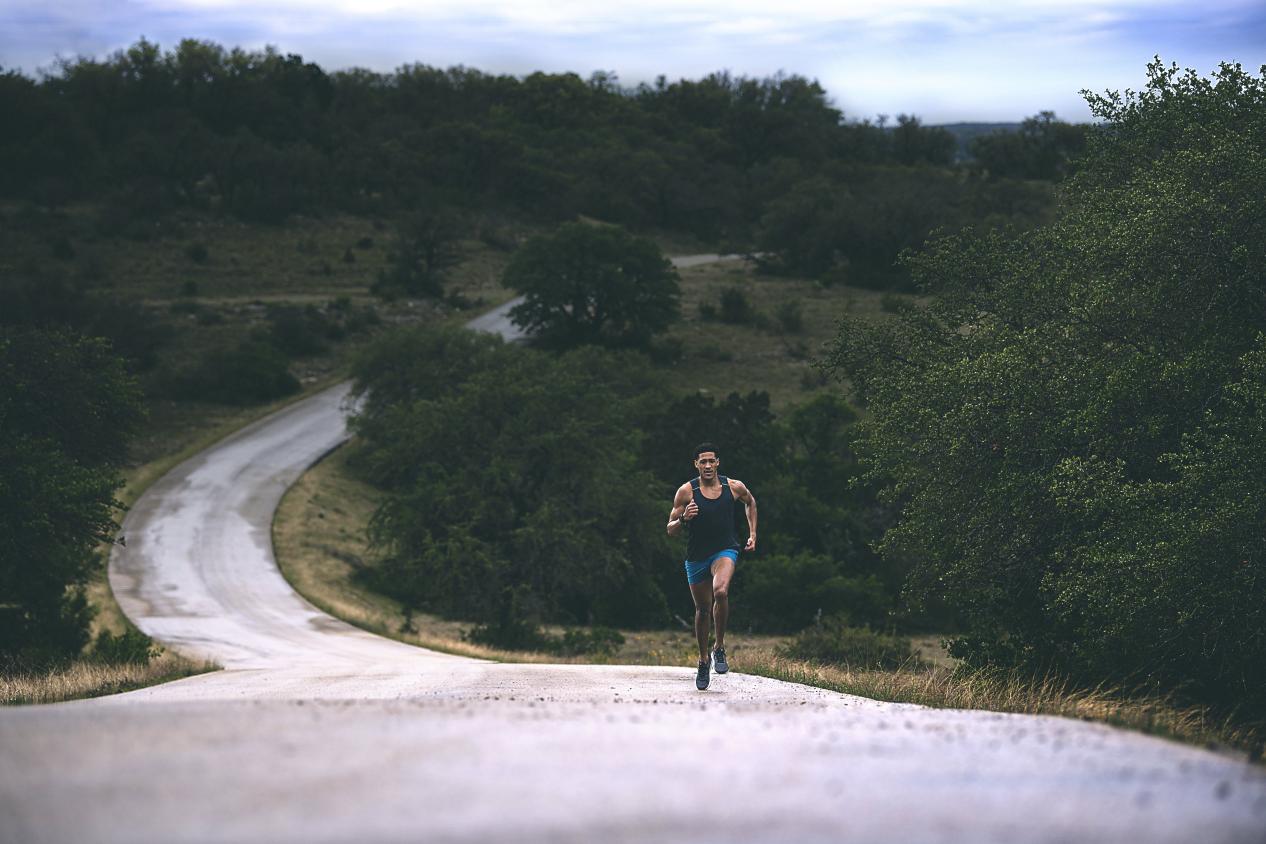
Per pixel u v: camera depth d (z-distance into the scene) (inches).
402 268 4837.6
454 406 2004.2
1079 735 187.2
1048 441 701.9
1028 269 878.4
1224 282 685.9
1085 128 920.3
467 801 114.9
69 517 1198.9
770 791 122.6
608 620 2112.5
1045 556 738.2
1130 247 703.1
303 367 3855.8
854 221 5147.6
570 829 103.2
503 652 1518.2
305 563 2213.3
